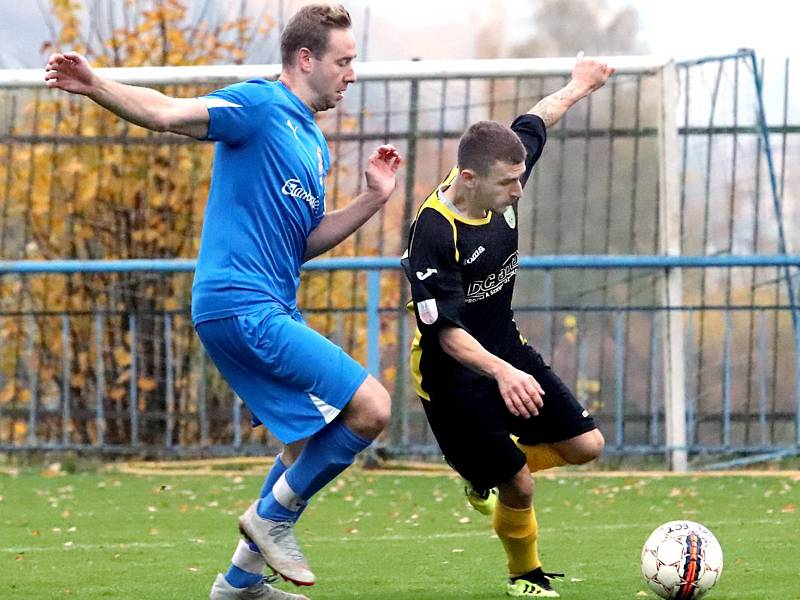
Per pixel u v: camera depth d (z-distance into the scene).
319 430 11.85
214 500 22.61
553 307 26.03
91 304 29.33
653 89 29.44
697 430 27.25
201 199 29.77
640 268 25.50
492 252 13.21
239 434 28.06
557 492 23.31
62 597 13.48
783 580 13.74
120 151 29.41
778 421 26.59
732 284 28.34
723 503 21.52
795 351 26.17
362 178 27.81
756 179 27.58
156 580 14.55
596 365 28.58
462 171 12.77
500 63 25.66
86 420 28.95
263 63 31.00
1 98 29.66
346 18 12.68
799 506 20.98
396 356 27.17
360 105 27.81
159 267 25.56
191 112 11.67
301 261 12.72
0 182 29.97
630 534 18.19
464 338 12.67
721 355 27.66
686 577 12.24
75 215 29.52
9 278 29.64
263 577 12.65
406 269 13.02
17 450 27.66
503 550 16.89
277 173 12.16
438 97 28.14
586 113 27.94
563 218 31.27
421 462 27.12
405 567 15.50
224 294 12.02
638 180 29.89
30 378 28.05
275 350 11.88
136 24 30.88
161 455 28.12
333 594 13.60
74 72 10.94
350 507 21.72
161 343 28.95
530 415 12.49
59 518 20.41
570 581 14.17
